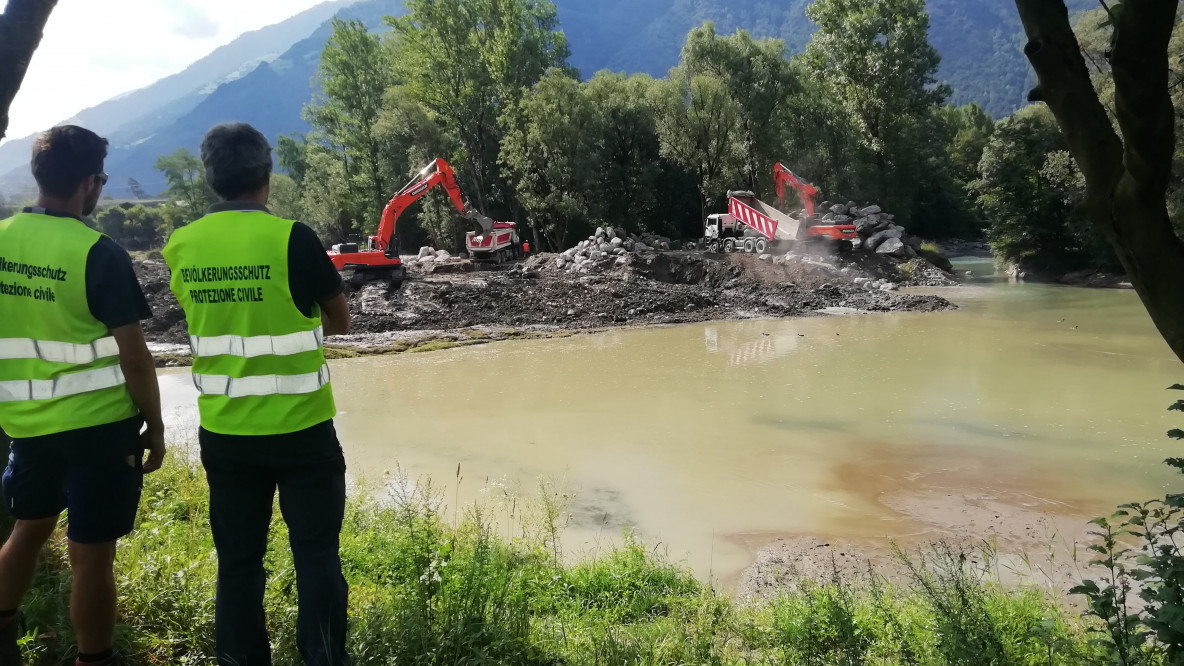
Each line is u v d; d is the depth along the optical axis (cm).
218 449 291
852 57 4175
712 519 798
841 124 4297
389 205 2942
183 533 508
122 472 296
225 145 293
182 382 1606
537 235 4294
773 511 821
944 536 744
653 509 827
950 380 1466
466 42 4434
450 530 621
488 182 4638
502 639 365
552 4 5184
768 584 629
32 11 312
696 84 3962
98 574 291
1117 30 228
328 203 5384
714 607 495
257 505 301
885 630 443
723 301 2683
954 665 373
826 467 973
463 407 1344
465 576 432
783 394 1387
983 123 8219
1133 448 1020
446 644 344
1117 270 3222
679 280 3033
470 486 905
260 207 304
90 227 298
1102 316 2286
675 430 1161
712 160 4125
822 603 486
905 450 1037
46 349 284
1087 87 243
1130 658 320
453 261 3378
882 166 4269
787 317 2464
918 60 4178
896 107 4162
